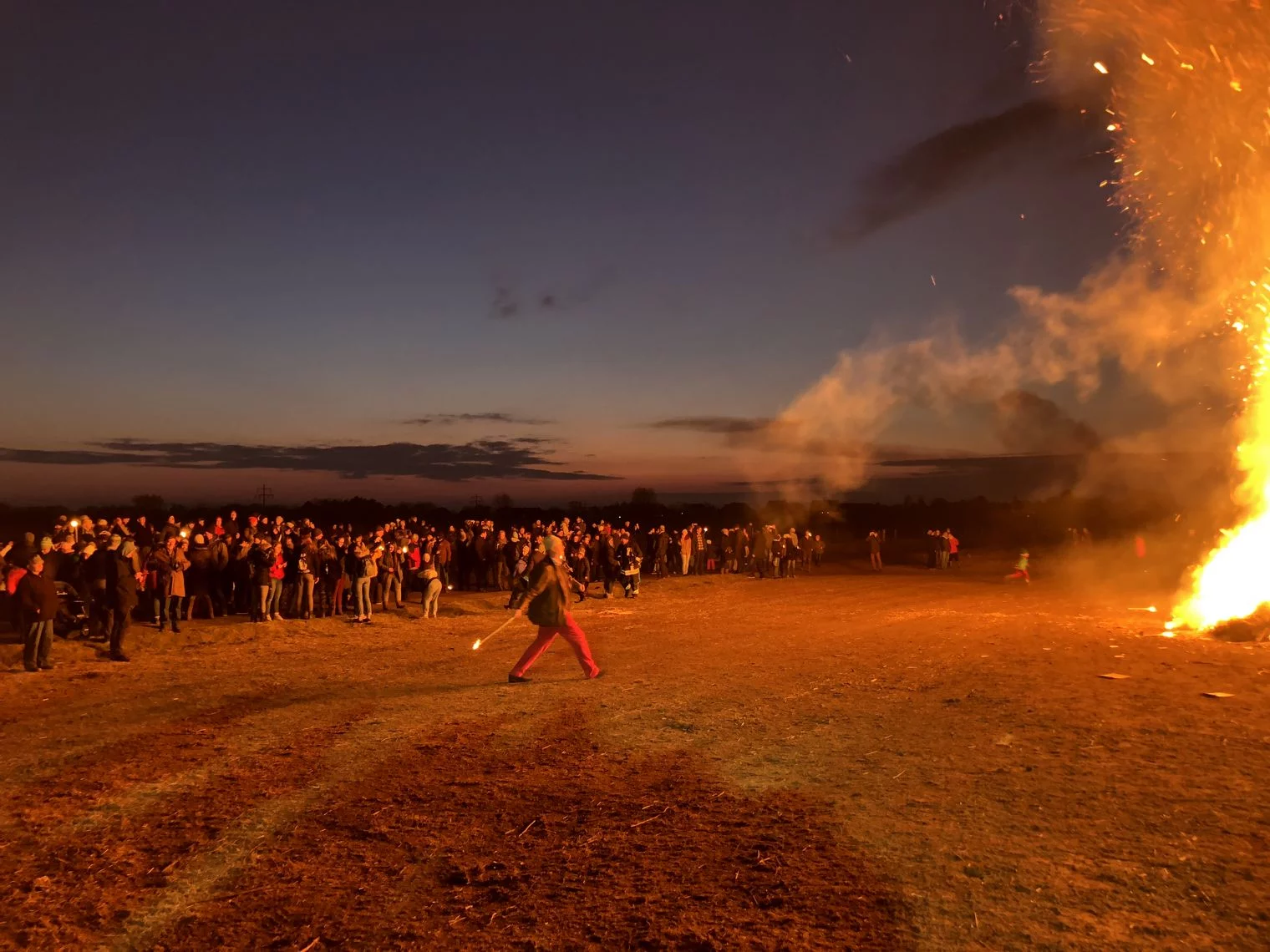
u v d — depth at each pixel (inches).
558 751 294.5
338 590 721.0
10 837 216.8
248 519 734.5
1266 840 190.2
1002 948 148.7
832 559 1756.9
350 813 232.4
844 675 426.6
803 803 232.7
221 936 165.0
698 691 390.0
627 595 903.7
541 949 156.9
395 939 162.4
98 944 162.4
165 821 227.5
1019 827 205.3
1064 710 330.0
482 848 206.7
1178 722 304.5
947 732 302.8
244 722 340.5
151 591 606.2
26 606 461.1
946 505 2726.4
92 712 362.9
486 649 543.8
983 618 673.6
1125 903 162.6
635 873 189.6
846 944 152.7
